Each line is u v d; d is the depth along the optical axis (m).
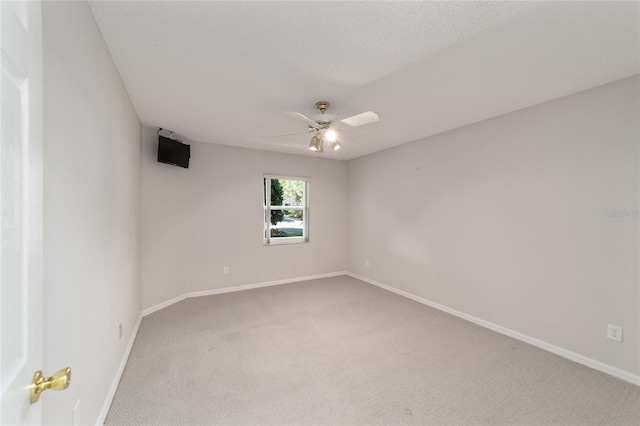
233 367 2.27
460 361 2.38
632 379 2.09
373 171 4.82
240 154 4.39
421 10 1.43
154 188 3.45
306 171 5.05
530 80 2.19
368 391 1.98
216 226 4.20
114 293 1.96
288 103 2.65
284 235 4.98
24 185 0.64
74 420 1.25
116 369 2.02
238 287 4.40
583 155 2.36
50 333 1.02
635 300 2.10
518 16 1.48
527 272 2.74
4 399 0.54
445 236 3.57
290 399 1.89
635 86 2.09
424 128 3.42
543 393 1.97
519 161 2.80
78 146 1.28
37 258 0.70
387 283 4.52
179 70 2.05
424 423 1.69
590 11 1.43
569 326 2.45
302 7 1.41
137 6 1.41
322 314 3.42
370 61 1.92
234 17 1.49
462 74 2.10
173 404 1.83
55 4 1.07
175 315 3.34
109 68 1.81
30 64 0.66
